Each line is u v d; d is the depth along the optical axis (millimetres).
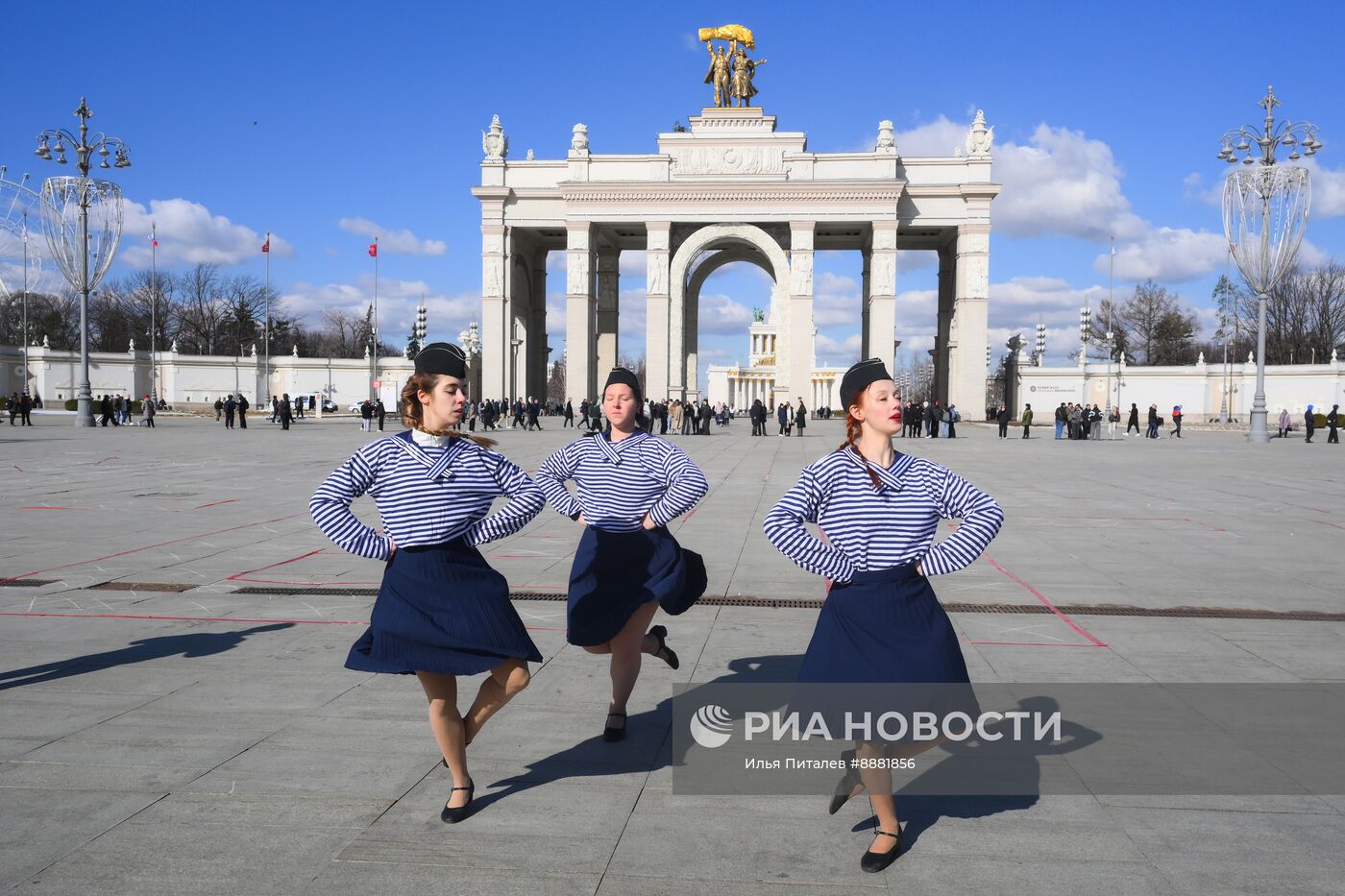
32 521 13758
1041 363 81812
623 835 4082
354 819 4195
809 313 66000
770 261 71938
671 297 66625
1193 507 16594
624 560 5207
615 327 76188
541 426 58844
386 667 4105
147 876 3672
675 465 5273
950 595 9102
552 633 7656
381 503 4238
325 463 25000
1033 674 6473
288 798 4406
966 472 24609
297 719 5477
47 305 100188
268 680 6223
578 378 66562
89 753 4934
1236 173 38969
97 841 3957
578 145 67125
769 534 3961
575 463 5414
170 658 6730
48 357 78812
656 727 5434
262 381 86812
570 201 66500
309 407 86812
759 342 130875
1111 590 9398
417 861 3816
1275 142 38281
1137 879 3715
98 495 17281
